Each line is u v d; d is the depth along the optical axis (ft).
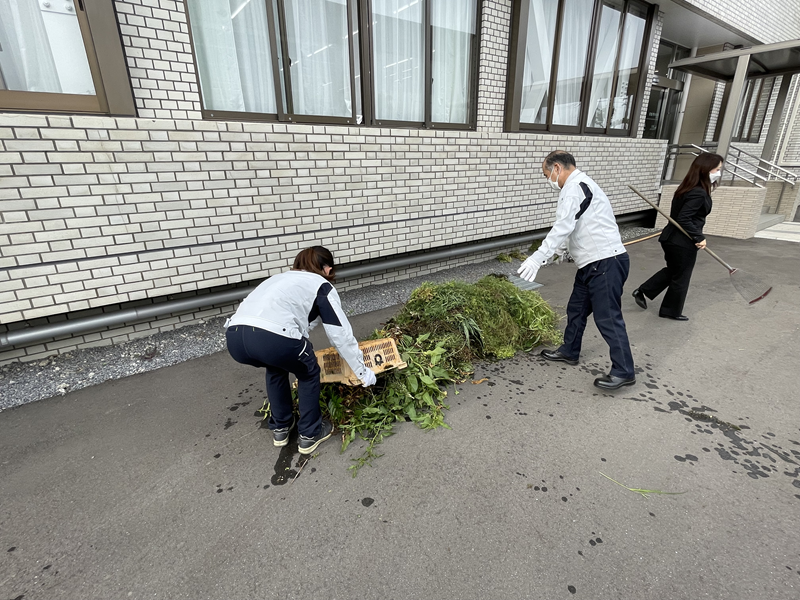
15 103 9.38
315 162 13.67
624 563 5.68
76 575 5.67
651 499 6.77
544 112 20.85
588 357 11.77
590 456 7.77
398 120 16.48
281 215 13.43
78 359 11.22
